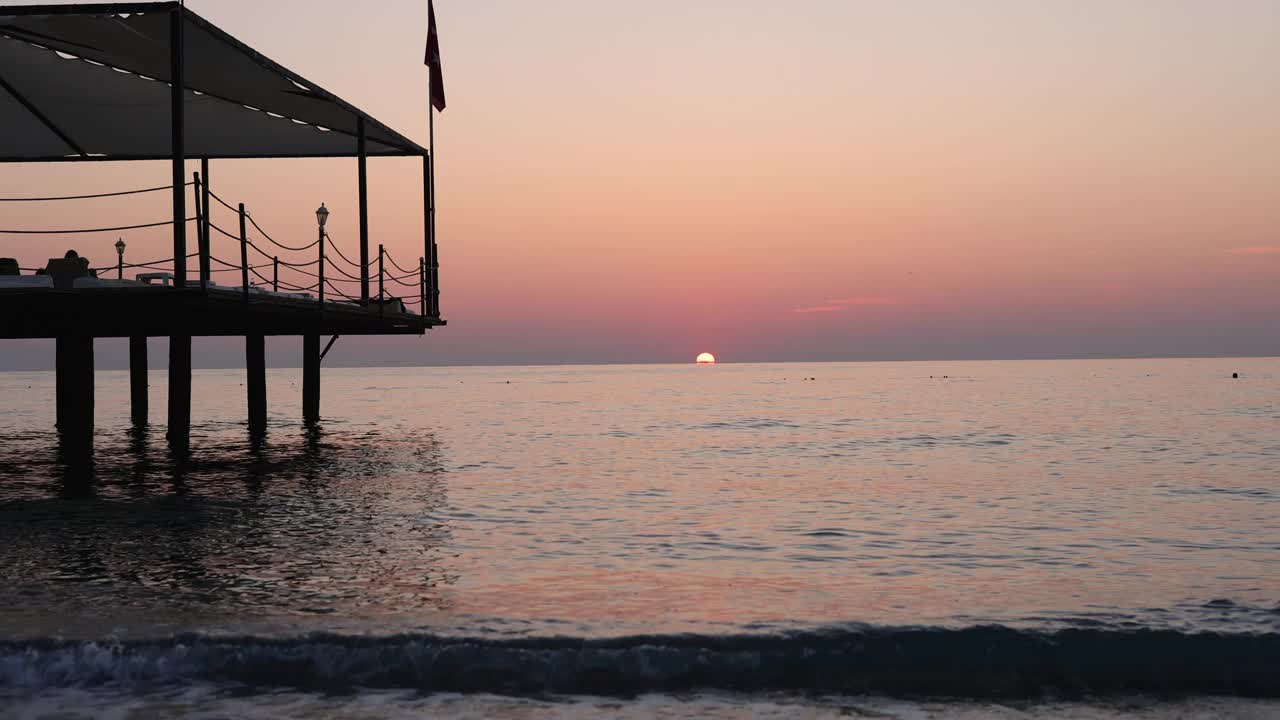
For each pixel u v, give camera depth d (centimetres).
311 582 1012
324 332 2583
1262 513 1545
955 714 697
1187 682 755
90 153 2267
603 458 2422
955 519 1494
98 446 2459
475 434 3177
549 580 1053
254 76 1694
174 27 1345
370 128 2156
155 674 752
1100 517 1509
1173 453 2555
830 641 801
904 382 10644
